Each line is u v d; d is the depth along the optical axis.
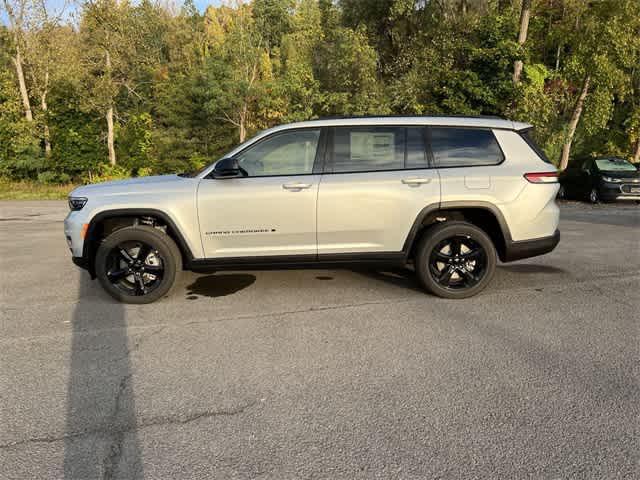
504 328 3.83
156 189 4.45
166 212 4.38
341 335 3.72
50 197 19.23
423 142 4.52
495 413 2.59
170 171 25.64
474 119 4.64
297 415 2.59
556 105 22.38
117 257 4.60
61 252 7.33
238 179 4.44
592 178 14.11
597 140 26.27
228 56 24.11
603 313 4.17
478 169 4.46
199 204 4.38
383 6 25.61
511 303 4.46
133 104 30.47
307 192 4.36
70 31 23.98
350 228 4.43
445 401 2.71
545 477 2.07
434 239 4.45
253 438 2.38
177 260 4.53
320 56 22.94
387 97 20.45
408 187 4.40
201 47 31.73
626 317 4.06
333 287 5.04
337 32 21.31
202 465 2.18
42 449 2.32
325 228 4.43
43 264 6.45
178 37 36.72
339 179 4.41
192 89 24.31
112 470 2.15
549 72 22.22
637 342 3.54
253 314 4.23
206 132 25.47
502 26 17.83
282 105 22.84
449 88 18.33
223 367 3.19
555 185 4.57
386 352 3.39
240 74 23.42
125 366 3.23
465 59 18.66
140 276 4.56
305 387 2.90
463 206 4.39
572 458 2.20
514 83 17.97
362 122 4.52
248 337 3.70
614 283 5.09
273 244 4.48
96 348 3.53
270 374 3.08
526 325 3.89
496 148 4.54
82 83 23.81
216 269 4.56
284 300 4.62
